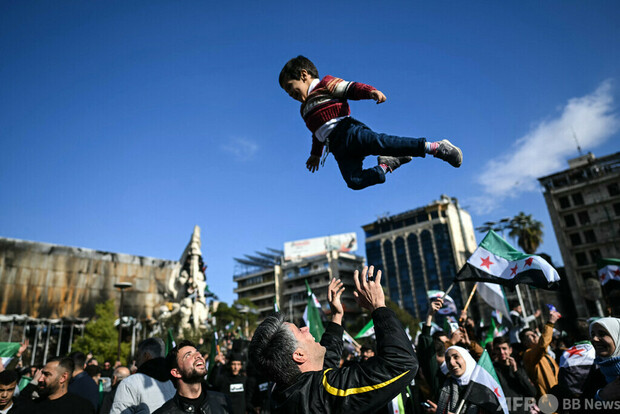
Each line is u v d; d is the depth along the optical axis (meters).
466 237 104.00
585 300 54.66
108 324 36.94
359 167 2.84
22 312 42.41
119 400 4.07
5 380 5.01
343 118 2.91
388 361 2.14
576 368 4.26
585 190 60.22
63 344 43.69
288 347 2.34
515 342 8.00
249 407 7.62
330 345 2.80
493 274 5.80
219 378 7.68
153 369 4.32
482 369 4.30
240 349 7.97
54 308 44.38
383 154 2.68
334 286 3.03
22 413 4.54
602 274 10.05
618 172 57.28
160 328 35.25
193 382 3.56
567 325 7.88
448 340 5.71
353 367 2.25
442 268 97.88
